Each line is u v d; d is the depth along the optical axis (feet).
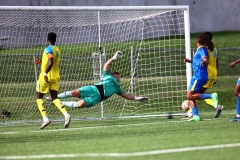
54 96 131.13
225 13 326.85
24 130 130.72
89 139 105.40
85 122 149.07
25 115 171.32
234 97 195.42
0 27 229.25
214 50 134.21
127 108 179.11
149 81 191.11
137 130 119.85
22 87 195.31
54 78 129.80
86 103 134.51
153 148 88.38
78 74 200.54
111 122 146.20
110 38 222.28
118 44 223.92
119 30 213.87
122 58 217.15
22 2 281.74
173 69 220.64
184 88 191.62
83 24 174.81
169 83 194.59
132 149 87.92
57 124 145.79
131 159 78.33
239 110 132.87
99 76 165.89
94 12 171.53
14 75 208.74
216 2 324.80
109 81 135.03
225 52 264.52
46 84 129.39
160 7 154.81
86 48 216.95
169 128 121.19
